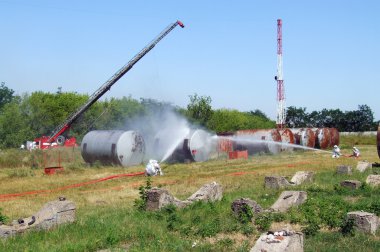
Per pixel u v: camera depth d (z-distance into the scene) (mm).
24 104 71438
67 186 24594
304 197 16297
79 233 12484
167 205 15633
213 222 13383
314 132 60156
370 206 15062
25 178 29000
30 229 12688
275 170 30422
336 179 24328
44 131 69688
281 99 73750
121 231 12609
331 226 12930
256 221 13383
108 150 35844
